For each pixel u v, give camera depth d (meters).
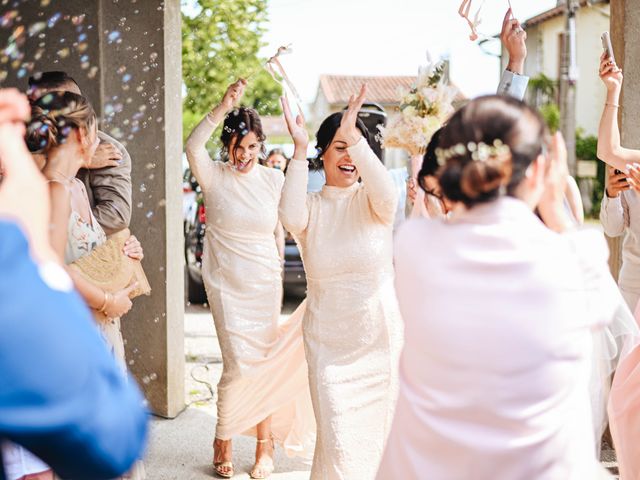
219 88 13.13
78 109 2.86
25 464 2.45
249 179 4.72
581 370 2.00
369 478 3.55
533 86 21.88
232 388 4.52
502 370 1.89
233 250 4.63
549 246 1.94
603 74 4.07
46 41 5.39
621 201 4.51
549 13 22.14
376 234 3.64
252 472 4.58
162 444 5.05
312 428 4.61
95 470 1.34
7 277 1.27
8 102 1.48
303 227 3.65
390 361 3.62
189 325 9.00
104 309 3.03
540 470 1.92
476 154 1.94
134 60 5.31
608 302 2.04
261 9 13.09
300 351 4.53
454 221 2.04
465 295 1.92
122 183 3.99
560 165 2.14
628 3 4.71
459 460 1.93
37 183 1.48
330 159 3.71
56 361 1.26
